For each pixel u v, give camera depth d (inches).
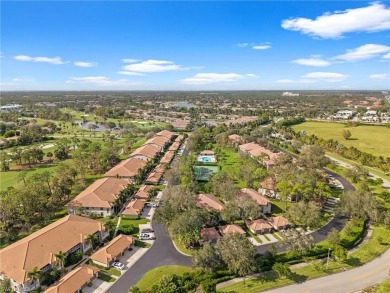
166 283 2603.3
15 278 2655.0
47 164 6815.9
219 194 4616.1
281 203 4699.8
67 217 3560.5
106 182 4864.7
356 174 5708.7
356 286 2768.2
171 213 3700.8
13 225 3745.1
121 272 2940.5
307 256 3171.8
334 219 4165.8
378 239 3560.5
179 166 5831.7
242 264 2728.8
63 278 2753.4
